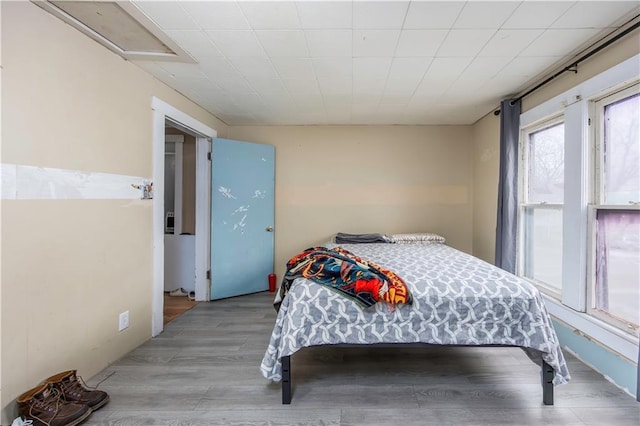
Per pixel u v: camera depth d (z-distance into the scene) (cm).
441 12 164
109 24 174
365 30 182
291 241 399
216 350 227
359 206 396
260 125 396
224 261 355
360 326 165
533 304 163
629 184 181
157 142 253
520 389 176
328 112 344
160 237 258
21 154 149
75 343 179
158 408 161
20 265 149
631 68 169
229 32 184
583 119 203
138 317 233
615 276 188
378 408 160
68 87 173
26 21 150
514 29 179
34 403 145
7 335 143
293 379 187
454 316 164
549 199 253
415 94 288
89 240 188
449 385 180
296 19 171
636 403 163
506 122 286
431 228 393
